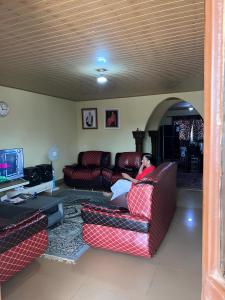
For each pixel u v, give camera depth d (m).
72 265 2.41
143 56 2.95
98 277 2.21
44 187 4.91
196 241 2.88
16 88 4.77
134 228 2.41
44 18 1.98
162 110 6.73
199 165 8.08
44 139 5.59
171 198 3.45
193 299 1.90
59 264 2.43
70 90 5.10
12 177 4.37
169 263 2.42
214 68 0.59
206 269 0.65
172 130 9.37
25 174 4.62
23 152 4.97
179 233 3.11
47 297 1.96
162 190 2.77
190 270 2.30
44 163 5.60
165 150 9.43
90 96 5.98
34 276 2.24
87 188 5.52
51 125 5.84
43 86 4.62
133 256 2.56
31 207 3.07
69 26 2.12
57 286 2.09
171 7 1.85
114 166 5.88
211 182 0.62
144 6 1.82
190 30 2.24
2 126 4.49
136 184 2.49
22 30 2.19
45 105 5.62
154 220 2.52
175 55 2.93
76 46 2.59
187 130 9.20
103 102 6.50
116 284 2.11
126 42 2.50
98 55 2.90
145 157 4.15
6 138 4.57
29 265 2.41
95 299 1.92
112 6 1.82
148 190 2.37
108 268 2.35
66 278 2.21
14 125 4.76
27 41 2.44
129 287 2.06
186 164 8.38
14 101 4.75
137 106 6.10
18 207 2.86
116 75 3.86
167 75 3.89
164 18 2.02
